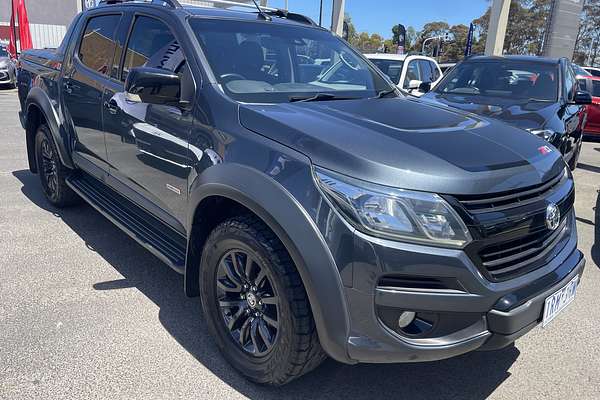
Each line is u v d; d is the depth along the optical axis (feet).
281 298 7.55
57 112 14.80
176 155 9.68
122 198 13.33
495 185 7.23
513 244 7.49
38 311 10.49
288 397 8.36
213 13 11.31
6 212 16.29
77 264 12.79
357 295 6.89
